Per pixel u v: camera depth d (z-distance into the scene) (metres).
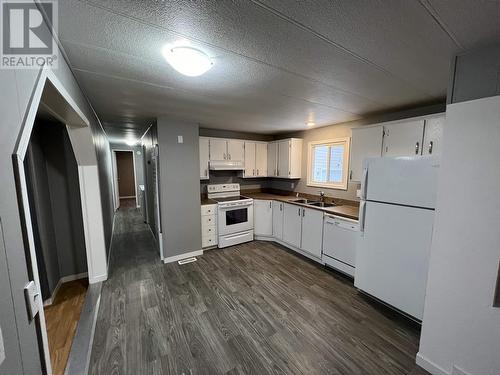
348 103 2.48
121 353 1.70
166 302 2.35
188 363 1.62
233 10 1.00
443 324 1.47
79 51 1.34
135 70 1.62
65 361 1.64
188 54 1.34
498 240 1.22
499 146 1.20
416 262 1.94
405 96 2.21
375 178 2.23
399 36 1.21
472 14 1.02
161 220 3.29
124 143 7.04
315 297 2.45
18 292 0.72
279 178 4.88
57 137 2.62
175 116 3.12
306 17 1.06
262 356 1.68
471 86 1.34
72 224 2.78
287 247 3.95
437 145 2.18
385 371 1.57
